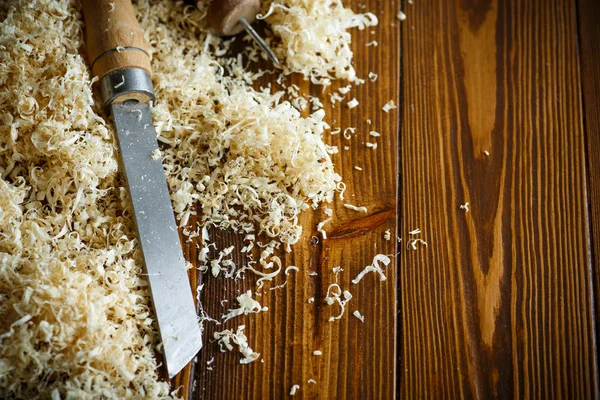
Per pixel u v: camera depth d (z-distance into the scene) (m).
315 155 0.43
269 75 0.46
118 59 0.41
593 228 0.43
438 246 0.42
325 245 0.42
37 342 0.36
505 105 0.46
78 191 0.40
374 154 0.44
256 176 0.43
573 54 0.47
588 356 0.40
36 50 0.42
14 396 0.37
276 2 0.47
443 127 0.45
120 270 0.39
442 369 0.40
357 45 0.48
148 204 0.41
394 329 0.40
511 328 0.41
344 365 0.40
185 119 0.44
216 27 0.46
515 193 0.44
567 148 0.45
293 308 0.41
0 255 0.38
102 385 0.37
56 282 0.38
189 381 0.39
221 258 0.41
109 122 0.43
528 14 0.48
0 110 0.41
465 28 0.48
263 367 0.39
